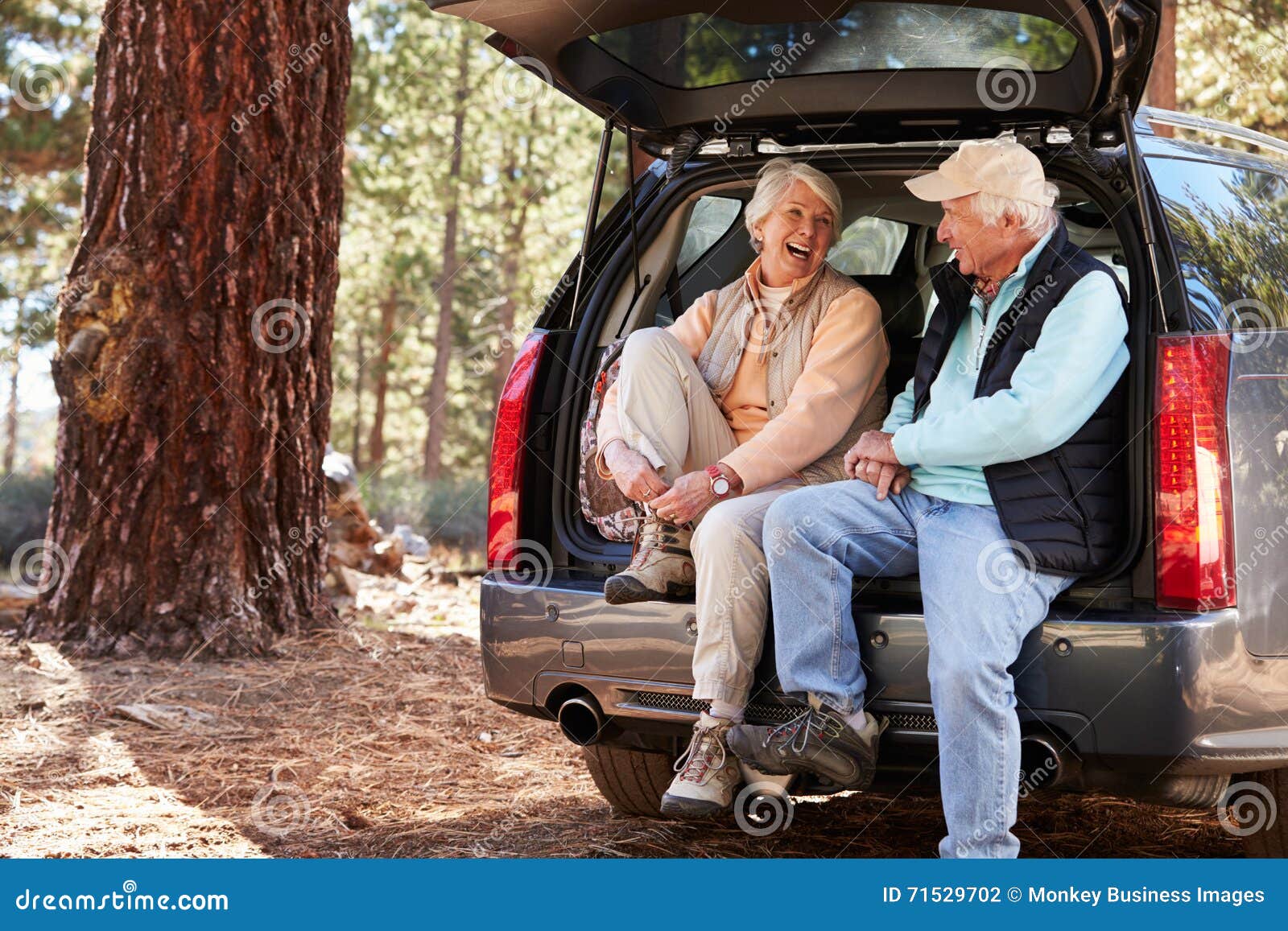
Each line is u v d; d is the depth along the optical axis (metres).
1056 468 2.62
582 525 3.17
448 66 17.92
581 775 4.09
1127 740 2.46
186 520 5.62
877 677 2.65
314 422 6.03
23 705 4.65
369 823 3.58
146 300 5.59
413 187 18.33
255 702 4.88
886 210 3.78
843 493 2.78
